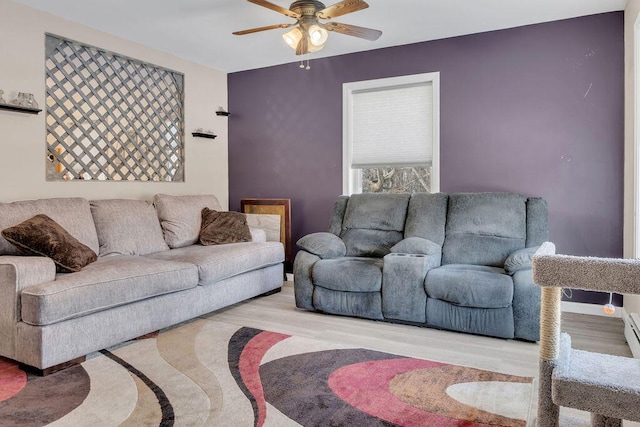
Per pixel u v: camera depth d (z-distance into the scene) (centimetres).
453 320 309
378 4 338
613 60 355
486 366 252
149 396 214
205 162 514
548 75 377
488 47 399
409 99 438
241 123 534
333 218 428
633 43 315
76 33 376
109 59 407
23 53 340
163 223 412
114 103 413
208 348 280
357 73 461
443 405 205
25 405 204
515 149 392
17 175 340
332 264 351
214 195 527
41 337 234
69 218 335
